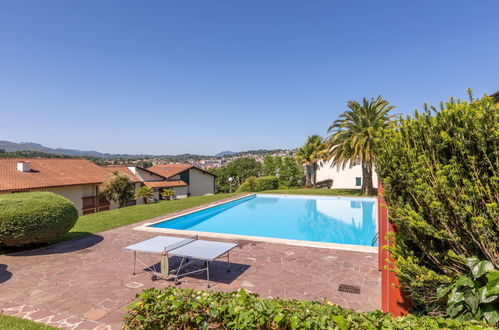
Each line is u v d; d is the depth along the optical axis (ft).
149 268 21.71
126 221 39.96
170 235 32.09
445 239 8.43
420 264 10.23
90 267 21.98
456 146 8.27
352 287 18.06
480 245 7.84
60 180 71.92
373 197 72.13
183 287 18.19
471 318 7.72
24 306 15.67
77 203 74.69
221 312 9.26
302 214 57.47
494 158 7.66
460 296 7.94
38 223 25.36
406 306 11.70
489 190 7.48
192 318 9.58
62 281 19.20
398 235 10.73
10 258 24.14
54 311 15.11
